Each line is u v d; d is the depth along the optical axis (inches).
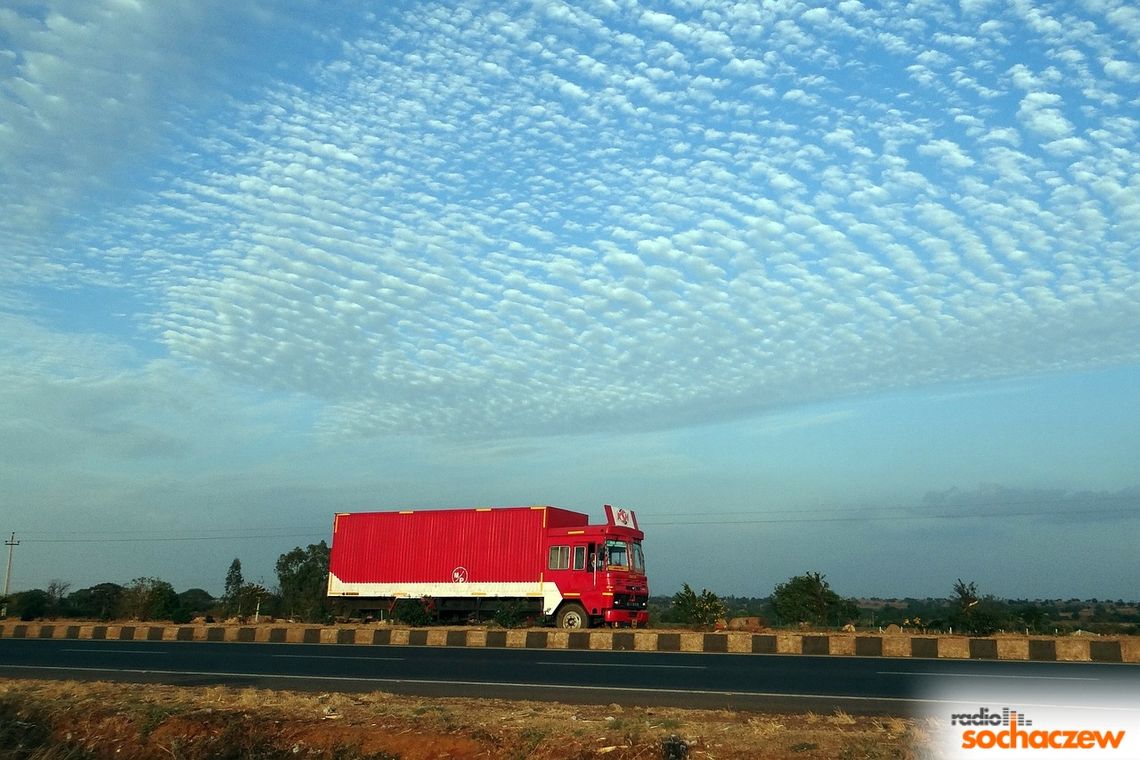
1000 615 1165.7
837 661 740.0
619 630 1028.5
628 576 1210.0
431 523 1321.4
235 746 399.9
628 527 1242.0
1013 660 773.9
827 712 438.9
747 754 331.3
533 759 350.9
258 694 500.7
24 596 1909.4
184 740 410.0
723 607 1384.1
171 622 1625.2
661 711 438.9
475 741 370.0
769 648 895.1
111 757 414.0
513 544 1257.4
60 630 1298.0
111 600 1956.2
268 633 1141.1
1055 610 2642.7
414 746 375.6
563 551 1219.2
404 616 1264.8
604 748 348.5
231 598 2015.3
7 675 660.7
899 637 855.1
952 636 870.4
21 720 450.3
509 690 537.6
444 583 1283.2
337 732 397.4
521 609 1233.4
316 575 1971.0
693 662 730.8
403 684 574.9
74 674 661.9
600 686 552.4
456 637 1034.1
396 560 1330.0
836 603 1423.5
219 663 749.3
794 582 1457.9
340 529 1381.6
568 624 1190.9
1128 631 1212.5
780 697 493.0
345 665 719.7
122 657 820.0
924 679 583.8
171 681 611.5
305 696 493.0
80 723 442.9
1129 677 601.0
